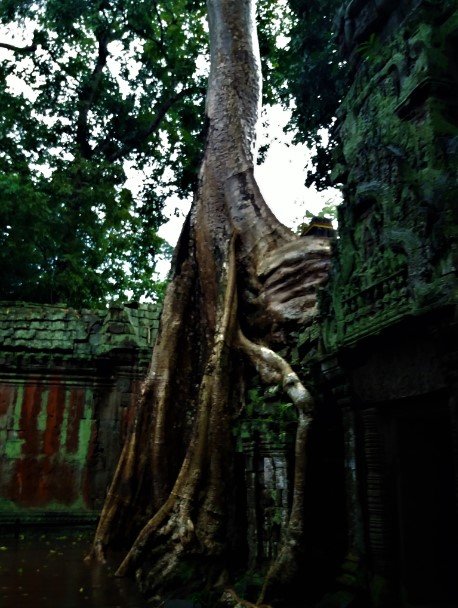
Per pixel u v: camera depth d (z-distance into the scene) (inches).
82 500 541.6
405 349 230.1
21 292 784.3
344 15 312.7
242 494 327.9
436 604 229.0
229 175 486.3
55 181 810.8
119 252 979.3
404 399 233.6
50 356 562.6
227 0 557.0
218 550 308.5
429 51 230.4
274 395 314.0
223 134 509.0
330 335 280.8
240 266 435.5
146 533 323.6
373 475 248.1
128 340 574.2
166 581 291.9
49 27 840.9
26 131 861.2
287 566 254.7
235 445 338.3
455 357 196.7
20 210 719.7
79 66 904.3
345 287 267.1
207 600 271.1
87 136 930.7
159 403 413.7
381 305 235.5
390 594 230.1
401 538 234.5
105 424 562.6
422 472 243.0
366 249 259.4
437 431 248.8
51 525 522.3
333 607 235.0
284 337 379.2
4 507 523.2
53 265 820.6
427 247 210.5
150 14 890.1
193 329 451.5
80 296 834.2
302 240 414.0
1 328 565.9
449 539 239.0
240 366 367.2
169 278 472.7
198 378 430.9
